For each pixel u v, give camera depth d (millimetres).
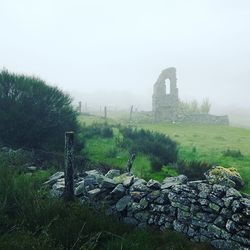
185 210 5801
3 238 4395
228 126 35312
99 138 16750
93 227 5266
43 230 4680
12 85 12617
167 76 36406
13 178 6230
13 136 11883
